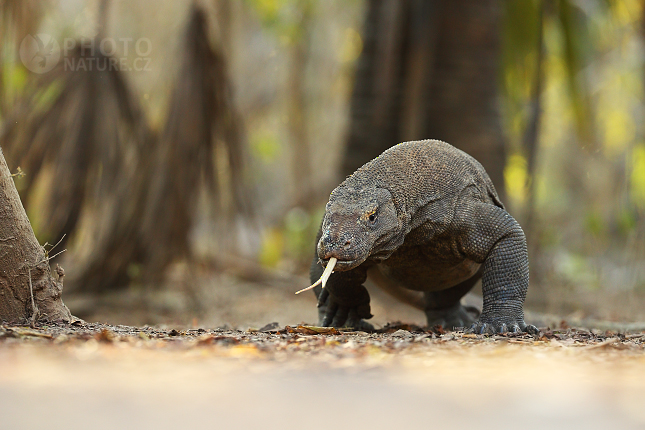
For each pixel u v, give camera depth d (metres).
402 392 3.71
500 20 18.20
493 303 7.16
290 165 35.62
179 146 15.38
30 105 14.55
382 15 17.88
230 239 16.72
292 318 14.05
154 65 19.34
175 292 17.22
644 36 26.12
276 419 3.05
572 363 4.72
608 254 25.58
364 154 17.92
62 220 14.86
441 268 7.54
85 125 14.80
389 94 17.66
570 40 23.03
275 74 36.25
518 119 25.11
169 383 3.86
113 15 23.69
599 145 38.72
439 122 17.61
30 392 3.57
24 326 6.61
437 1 17.19
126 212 15.53
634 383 4.01
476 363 4.68
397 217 6.73
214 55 15.81
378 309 14.46
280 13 29.78
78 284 15.78
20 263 6.93
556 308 17.08
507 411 3.24
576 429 2.92
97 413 3.11
